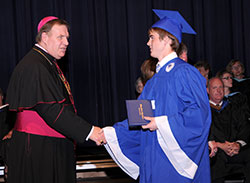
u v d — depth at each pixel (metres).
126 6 6.04
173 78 2.28
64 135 2.49
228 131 3.35
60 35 2.52
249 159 3.24
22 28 5.71
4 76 5.71
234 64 4.90
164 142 2.26
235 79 4.71
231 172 3.24
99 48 5.96
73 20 5.85
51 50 2.53
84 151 5.32
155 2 6.14
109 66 6.02
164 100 2.29
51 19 2.57
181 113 2.21
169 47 2.40
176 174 2.26
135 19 6.07
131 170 2.63
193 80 2.24
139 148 2.61
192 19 6.27
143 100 2.31
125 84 6.08
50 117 2.36
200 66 4.52
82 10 5.88
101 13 5.98
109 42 5.98
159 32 2.38
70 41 5.83
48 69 2.46
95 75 5.96
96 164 4.39
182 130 2.18
